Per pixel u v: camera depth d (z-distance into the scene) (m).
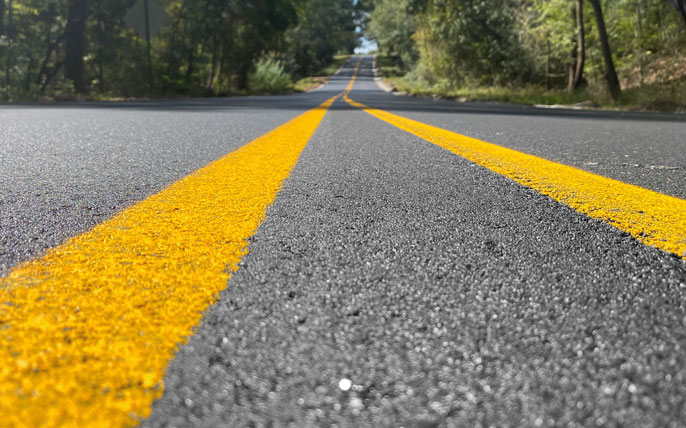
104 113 7.05
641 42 18.62
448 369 0.50
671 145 3.23
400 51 49.06
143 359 0.50
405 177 1.90
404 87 38.12
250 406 0.43
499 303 0.68
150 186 1.67
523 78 24.58
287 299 0.68
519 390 0.46
